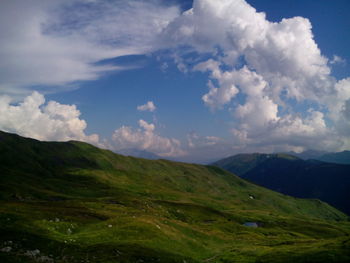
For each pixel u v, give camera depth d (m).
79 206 112.00
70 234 65.94
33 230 59.38
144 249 59.19
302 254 72.94
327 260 64.12
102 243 59.12
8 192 150.75
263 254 79.88
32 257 40.28
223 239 109.06
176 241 78.06
